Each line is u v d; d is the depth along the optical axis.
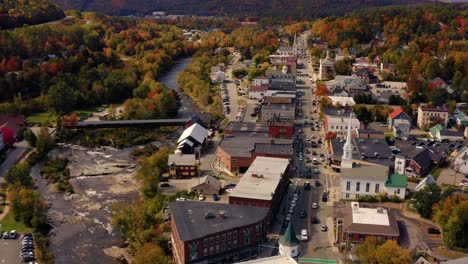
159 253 182.75
